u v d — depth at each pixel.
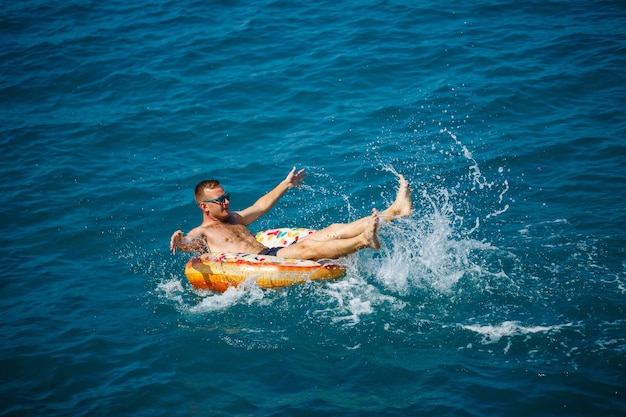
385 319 7.07
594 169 9.70
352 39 14.25
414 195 9.52
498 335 6.68
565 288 7.29
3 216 9.63
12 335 7.20
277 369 6.51
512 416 5.70
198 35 14.85
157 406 6.14
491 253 8.01
